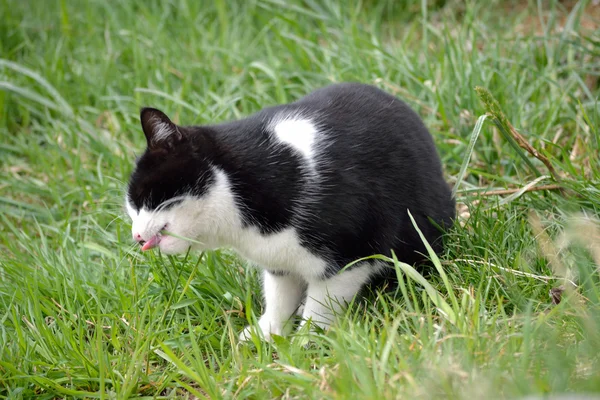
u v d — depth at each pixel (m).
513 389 2.99
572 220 4.14
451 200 4.77
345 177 4.07
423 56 7.28
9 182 6.31
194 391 3.51
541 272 4.25
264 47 7.63
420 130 4.66
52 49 7.75
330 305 4.25
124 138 6.58
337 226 4.04
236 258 4.91
